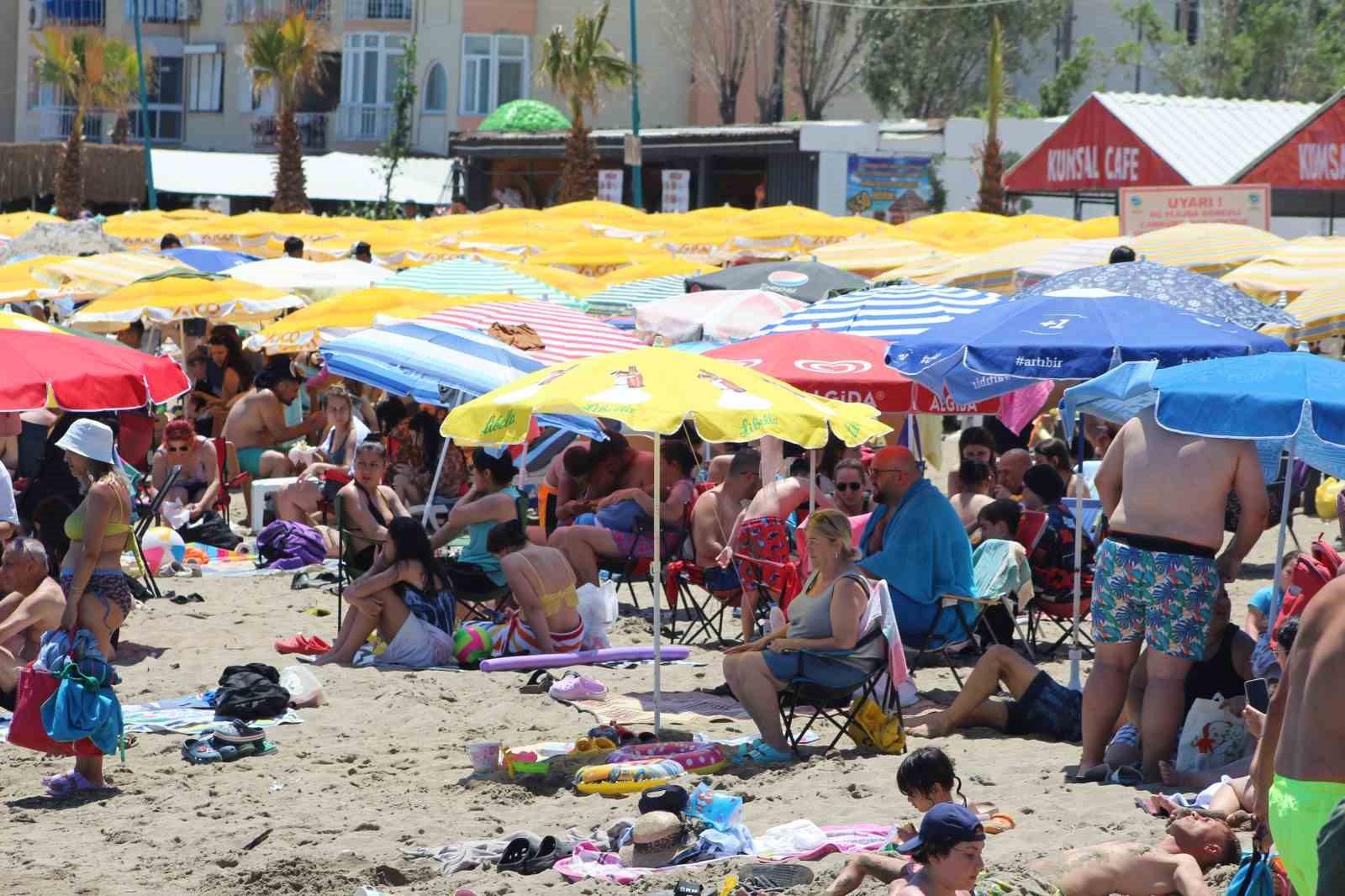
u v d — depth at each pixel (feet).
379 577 68.13
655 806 44.50
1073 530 69.21
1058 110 356.38
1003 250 119.55
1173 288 62.85
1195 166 192.13
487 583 73.41
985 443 82.64
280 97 336.29
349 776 52.26
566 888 40.81
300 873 42.29
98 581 61.31
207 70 383.86
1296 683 29.04
